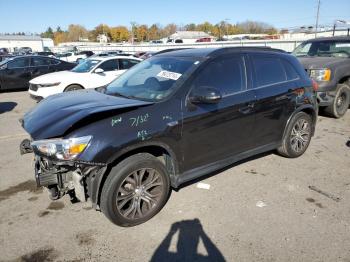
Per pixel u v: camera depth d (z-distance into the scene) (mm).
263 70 4465
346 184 4262
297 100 4852
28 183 4391
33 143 3043
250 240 3135
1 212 3658
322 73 7344
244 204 3770
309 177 4477
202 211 3635
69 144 2908
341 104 7758
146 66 4430
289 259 2869
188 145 3605
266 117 4438
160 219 3494
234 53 4160
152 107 3344
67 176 3293
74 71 10531
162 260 2895
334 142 6000
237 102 3996
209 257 2920
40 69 13648
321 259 2863
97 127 3016
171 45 42219
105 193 3133
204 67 3787
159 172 3438
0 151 5680
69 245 3092
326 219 3455
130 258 2920
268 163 4957
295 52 9398
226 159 4109
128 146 3117
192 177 3771
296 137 5039
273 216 3523
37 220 3498
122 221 3283
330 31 40688
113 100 3654
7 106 10102
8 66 13016
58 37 134625
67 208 3734
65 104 3590
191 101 3551
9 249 3037
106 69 10422
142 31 117250
